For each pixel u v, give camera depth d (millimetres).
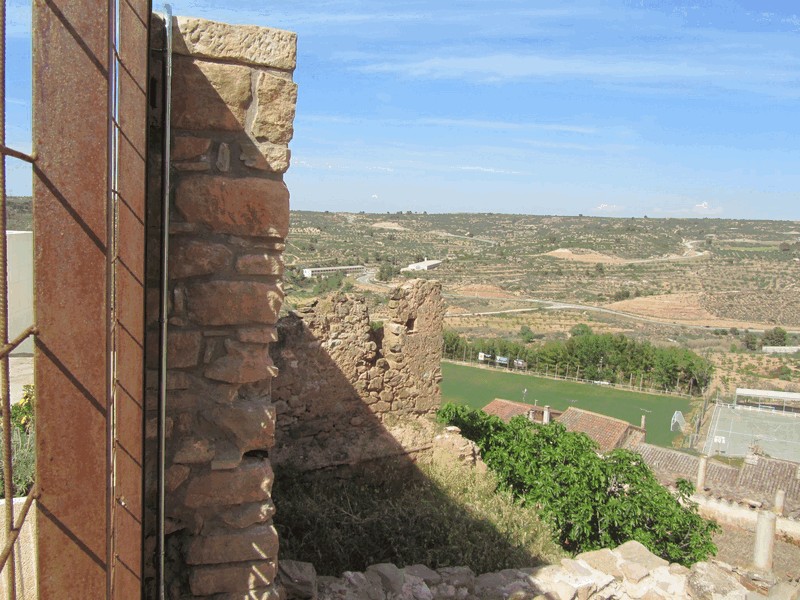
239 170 3268
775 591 5582
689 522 9594
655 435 39469
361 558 6312
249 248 3311
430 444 9453
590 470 9438
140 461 2604
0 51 1365
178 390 3258
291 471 8062
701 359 52438
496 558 6672
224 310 3279
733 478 24453
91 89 1735
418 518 7082
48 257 1730
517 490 9625
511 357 55188
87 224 1760
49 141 1702
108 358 1825
